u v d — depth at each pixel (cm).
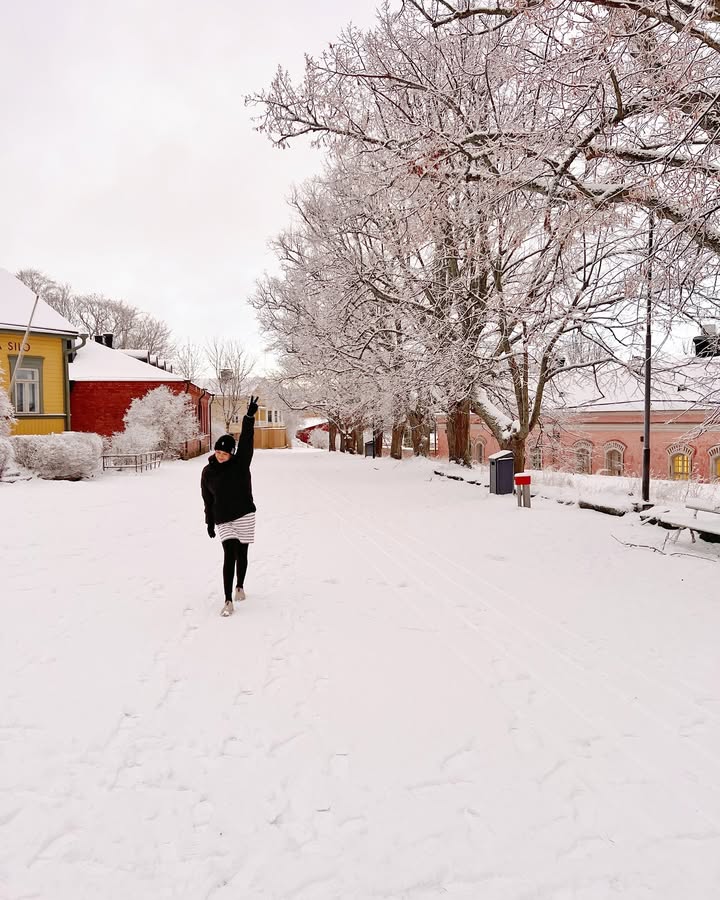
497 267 1255
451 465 2058
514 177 746
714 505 845
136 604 593
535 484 1778
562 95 707
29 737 340
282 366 3903
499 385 1811
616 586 662
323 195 1945
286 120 899
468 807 285
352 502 1437
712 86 686
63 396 2455
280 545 901
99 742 337
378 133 1056
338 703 390
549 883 238
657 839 264
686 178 618
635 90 683
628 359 1257
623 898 230
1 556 776
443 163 779
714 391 955
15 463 1725
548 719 371
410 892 233
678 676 433
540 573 725
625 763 324
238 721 364
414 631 526
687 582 666
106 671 433
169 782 302
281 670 441
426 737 348
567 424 2528
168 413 3000
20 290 2453
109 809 279
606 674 437
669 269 681
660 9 566
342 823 273
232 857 250
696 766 321
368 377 2100
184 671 436
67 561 762
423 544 907
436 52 888
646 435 1068
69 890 230
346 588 662
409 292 1505
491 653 477
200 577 706
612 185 689
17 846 253
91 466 1853
